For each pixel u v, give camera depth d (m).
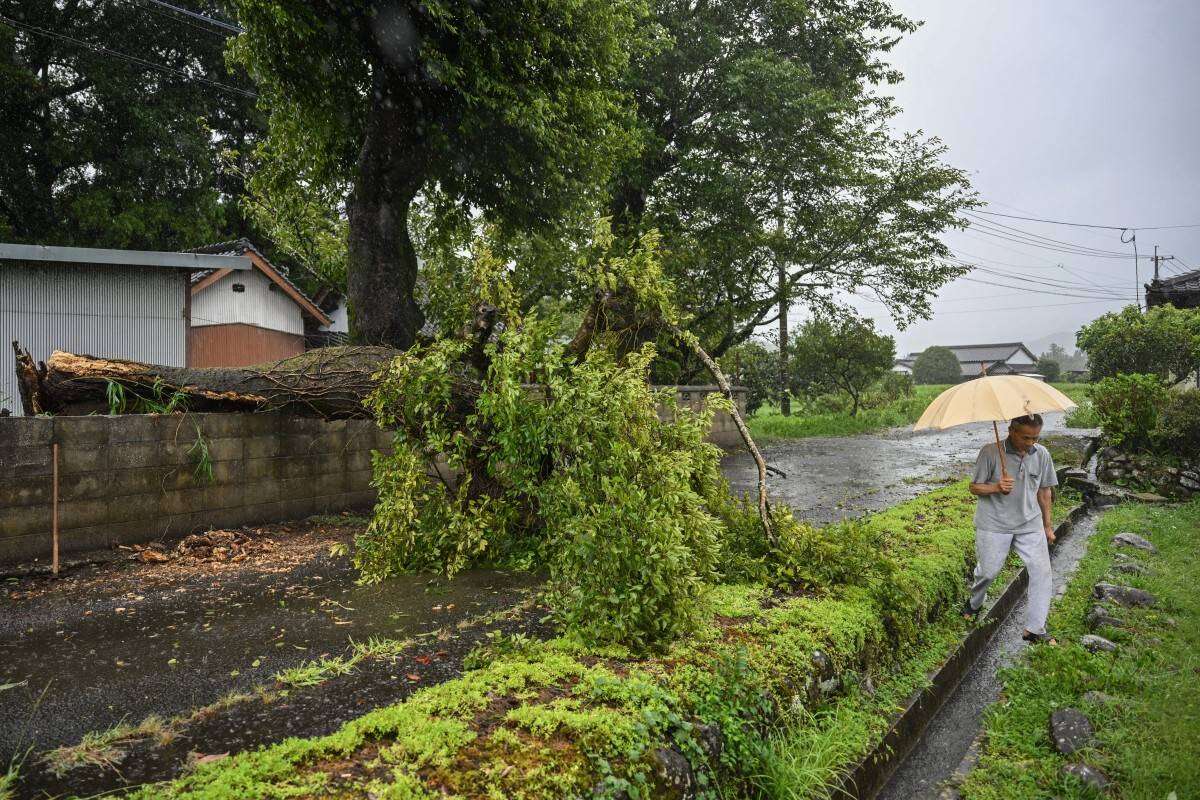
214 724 2.92
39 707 3.13
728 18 16.38
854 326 25.39
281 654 3.80
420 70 8.96
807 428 22.41
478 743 2.46
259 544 6.46
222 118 22.73
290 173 10.76
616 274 5.92
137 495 6.21
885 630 4.37
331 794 2.14
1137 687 4.02
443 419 5.81
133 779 2.47
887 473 12.24
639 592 3.61
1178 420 10.47
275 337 16.73
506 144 9.94
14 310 12.04
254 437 7.12
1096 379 20.92
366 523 7.54
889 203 18.58
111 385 6.42
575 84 10.07
